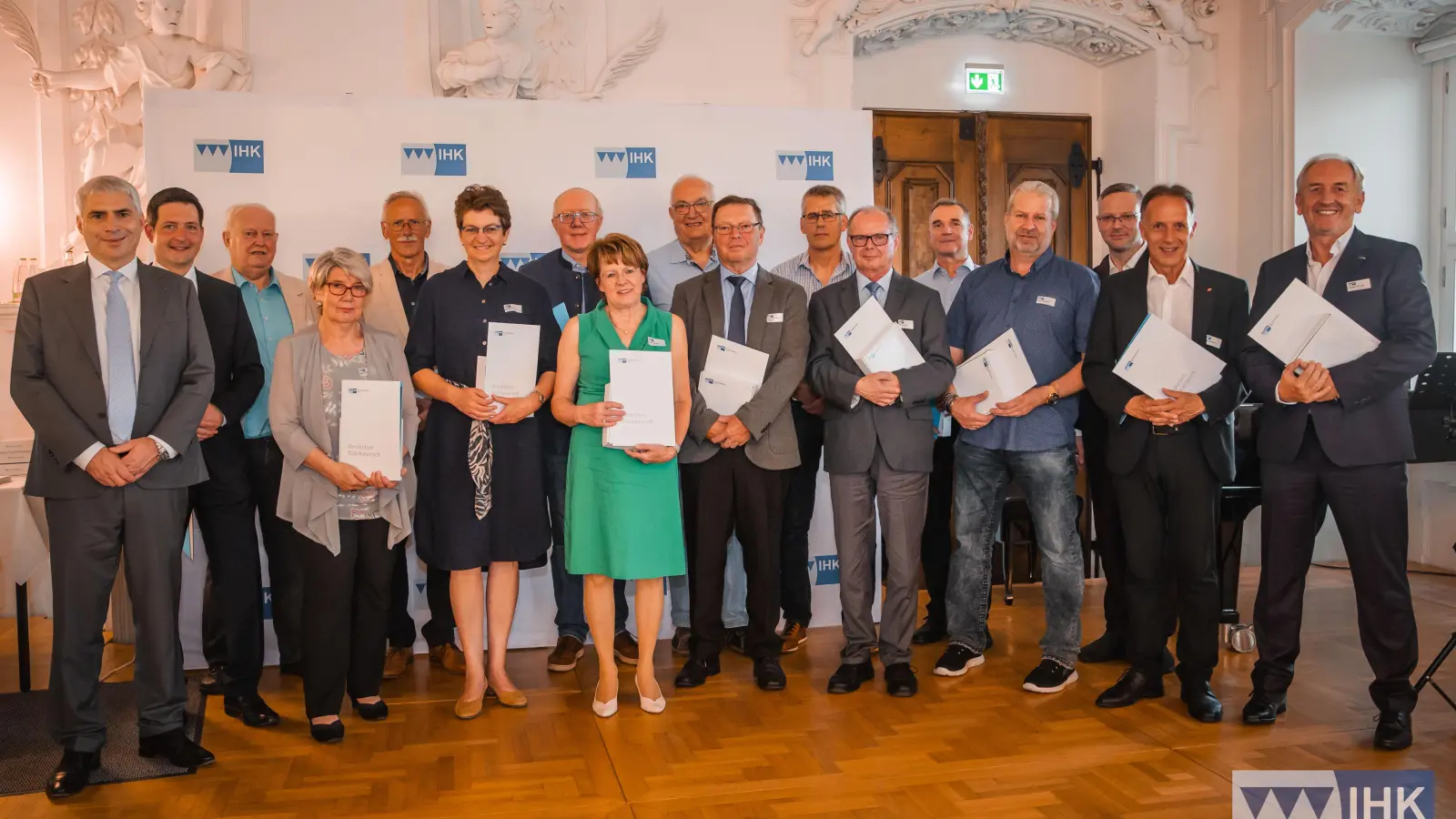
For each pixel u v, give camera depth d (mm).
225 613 3166
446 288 3260
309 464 2943
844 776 2746
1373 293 2861
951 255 4094
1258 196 5656
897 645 3451
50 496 2682
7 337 4789
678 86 5094
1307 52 5457
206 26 4605
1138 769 2758
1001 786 2664
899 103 5742
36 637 4422
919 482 3408
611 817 2518
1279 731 3018
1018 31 5723
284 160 3977
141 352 2734
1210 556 3133
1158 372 3051
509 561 3301
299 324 3621
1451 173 5527
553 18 4949
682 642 3992
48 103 4887
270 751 2979
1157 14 5648
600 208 3895
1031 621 4453
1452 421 4270
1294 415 2934
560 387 3215
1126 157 5871
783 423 3416
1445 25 5445
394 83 4738
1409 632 2869
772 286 3477
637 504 3154
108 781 2756
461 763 2865
